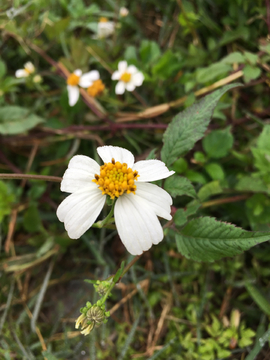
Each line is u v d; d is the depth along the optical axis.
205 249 0.08
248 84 0.14
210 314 0.13
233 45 0.16
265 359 0.12
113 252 0.15
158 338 0.13
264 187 0.11
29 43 0.16
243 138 0.15
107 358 0.12
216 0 0.16
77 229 0.07
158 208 0.08
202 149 0.14
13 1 0.14
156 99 0.16
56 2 0.17
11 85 0.15
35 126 0.16
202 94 0.14
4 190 0.14
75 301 0.14
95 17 0.18
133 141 0.15
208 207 0.14
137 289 0.13
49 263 0.15
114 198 0.07
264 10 0.14
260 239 0.08
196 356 0.11
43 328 0.13
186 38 0.17
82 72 0.16
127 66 0.15
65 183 0.08
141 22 0.18
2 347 0.12
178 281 0.14
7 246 0.14
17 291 0.14
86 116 0.16
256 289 0.12
